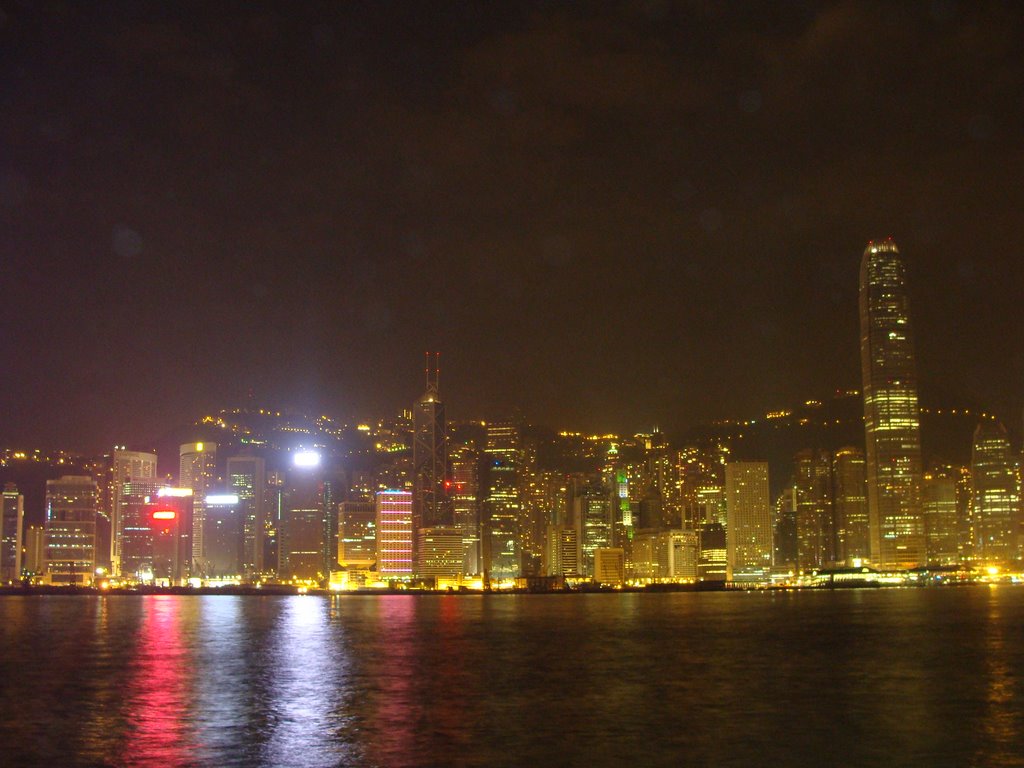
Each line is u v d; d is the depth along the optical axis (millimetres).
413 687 113625
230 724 88562
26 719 92562
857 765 70125
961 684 111250
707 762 71312
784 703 97375
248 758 74062
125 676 127562
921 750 74375
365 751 75938
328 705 99938
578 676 122438
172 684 118750
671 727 84375
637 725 85438
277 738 81500
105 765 72250
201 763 72562
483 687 112625
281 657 154625
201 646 178500
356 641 189250
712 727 84188
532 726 85562
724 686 111062
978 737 78875
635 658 145875
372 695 107000
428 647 172125
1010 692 104500
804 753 73750
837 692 105250
